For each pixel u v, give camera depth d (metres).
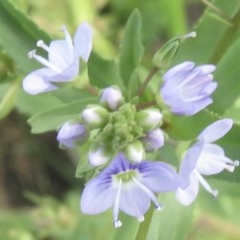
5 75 0.09
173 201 0.09
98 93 0.07
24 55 0.08
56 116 0.08
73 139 0.07
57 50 0.07
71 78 0.07
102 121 0.07
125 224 0.09
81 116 0.07
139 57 0.08
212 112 0.08
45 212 0.12
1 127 0.14
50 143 0.14
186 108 0.07
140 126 0.07
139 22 0.08
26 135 0.14
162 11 0.13
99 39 0.13
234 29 0.09
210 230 0.12
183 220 0.09
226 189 0.10
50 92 0.08
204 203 0.11
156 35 0.13
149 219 0.08
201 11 0.15
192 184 0.07
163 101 0.07
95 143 0.07
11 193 0.14
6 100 0.09
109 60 0.08
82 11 0.13
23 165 0.14
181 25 0.13
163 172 0.07
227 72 0.09
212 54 0.09
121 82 0.08
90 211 0.07
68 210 0.12
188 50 0.09
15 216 0.12
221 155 0.07
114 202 0.07
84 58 0.07
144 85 0.08
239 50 0.09
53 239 0.13
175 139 0.08
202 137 0.07
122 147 0.07
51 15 0.13
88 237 0.12
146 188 0.07
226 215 0.11
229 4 0.09
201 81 0.07
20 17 0.08
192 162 0.07
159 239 0.09
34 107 0.10
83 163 0.07
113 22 0.13
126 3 0.13
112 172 0.07
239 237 0.12
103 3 0.13
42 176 0.14
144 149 0.07
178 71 0.07
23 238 0.12
